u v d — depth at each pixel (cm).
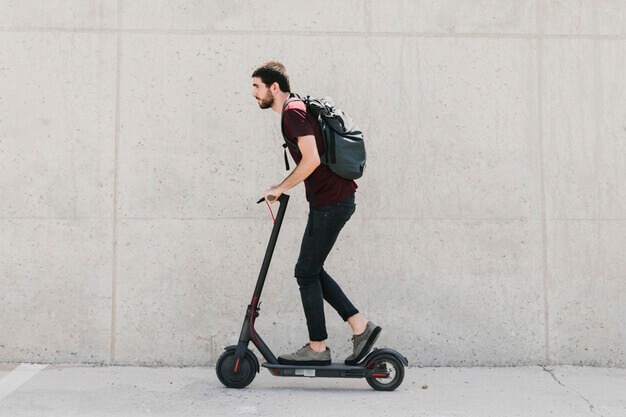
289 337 413
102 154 413
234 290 413
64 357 408
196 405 327
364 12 423
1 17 416
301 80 421
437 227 418
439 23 425
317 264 350
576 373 398
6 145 411
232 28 421
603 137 422
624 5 427
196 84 418
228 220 414
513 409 327
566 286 418
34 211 410
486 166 420
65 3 418
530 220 419
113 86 416
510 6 426
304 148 330
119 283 411
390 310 415
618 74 424
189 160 415
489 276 417
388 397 345
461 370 405
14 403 328
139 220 412
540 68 424
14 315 407
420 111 421
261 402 332
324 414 314
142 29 418
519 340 416
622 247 419
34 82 414
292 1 423
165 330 411
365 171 419
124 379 375
